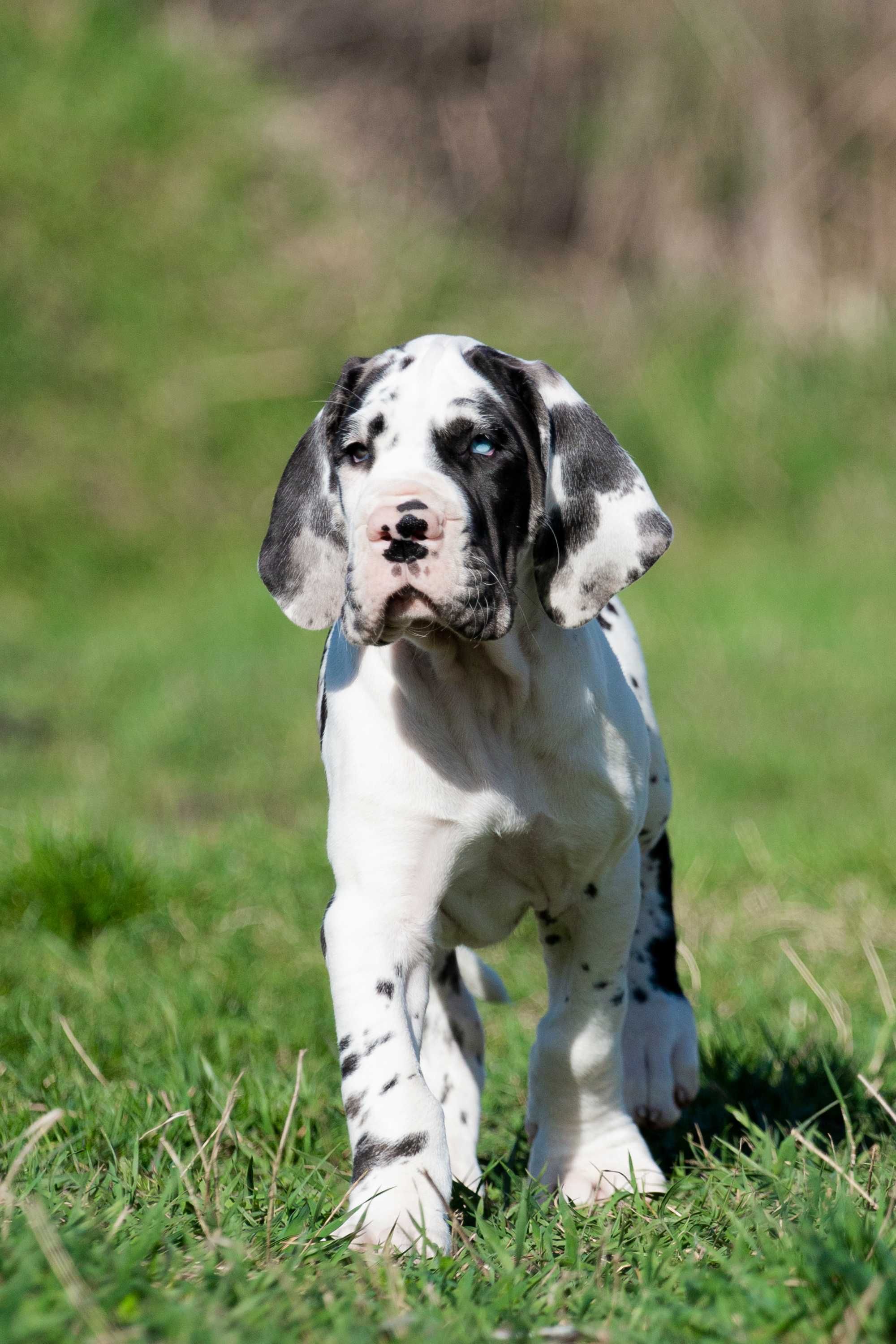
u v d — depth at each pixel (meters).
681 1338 3.65
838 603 18.56
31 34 28.91
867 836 11.16
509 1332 3.75
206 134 28.30
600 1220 4.82
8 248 25.70
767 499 23.08
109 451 23.92
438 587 4.83
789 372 24.39
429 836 5.20
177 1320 3.48
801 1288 3.79
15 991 8.04
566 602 5.31
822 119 26.75
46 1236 3.69
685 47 27.39
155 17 31.41
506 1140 6.46
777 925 9.64
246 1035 7.31
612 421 23.95
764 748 14.02
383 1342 3.62
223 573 22.23
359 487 5.28
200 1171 5.22
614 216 28.52
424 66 31.92
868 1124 5.97
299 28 32.62
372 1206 4.64
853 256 26.73
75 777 14.12
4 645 19.56
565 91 30.53
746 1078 6.57
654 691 15.73
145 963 8.74
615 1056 5.70
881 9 26.36
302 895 10.00
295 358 25.27
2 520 22.67
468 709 5.21
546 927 5.76
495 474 5.18
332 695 5.47
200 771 14.41
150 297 25.67
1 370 24.42
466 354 5.39
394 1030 4.99
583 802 5.41
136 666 17.88
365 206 28.66
